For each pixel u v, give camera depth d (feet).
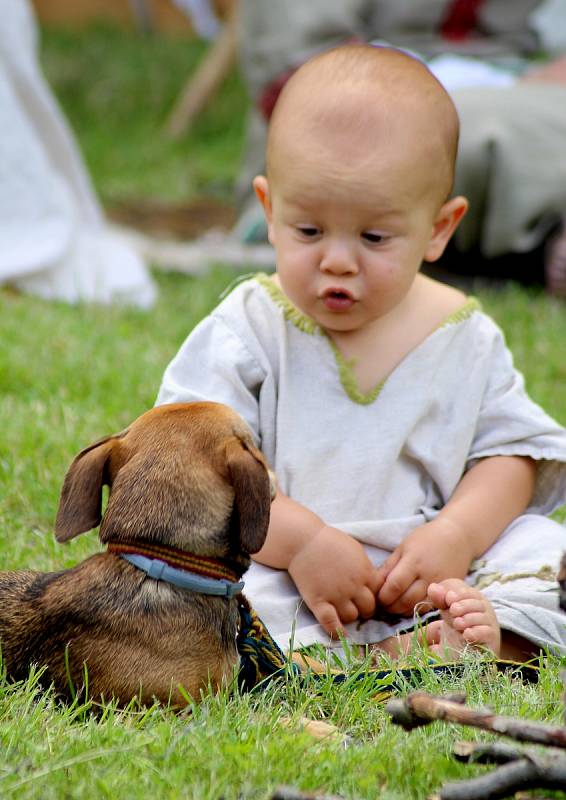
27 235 36.52
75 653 14.47
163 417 15.34
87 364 28.89
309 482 18.58
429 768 12.91
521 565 18.21
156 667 14.33
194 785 12.18
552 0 65.10
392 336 19.16
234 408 18.54
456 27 44.09
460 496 18.95
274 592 17.85
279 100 18.60
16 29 38.47
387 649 17.61
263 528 14.32
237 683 14.94
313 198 17.58
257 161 45.14
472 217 37.42
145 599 14.51
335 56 18.60
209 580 14.71
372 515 18.70
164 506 14.64
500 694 14.96
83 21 89.97
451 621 16.71
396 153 17.61
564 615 17.61
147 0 88.17
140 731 13.47
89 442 23.86
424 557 17.92
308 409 18.74
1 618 15.10
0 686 14.51
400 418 18.85
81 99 76.18
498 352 20.02
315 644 17.20
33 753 12.84
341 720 14.70
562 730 11.47
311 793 11.78
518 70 43.86
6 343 29.91
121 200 59.62
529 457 19.53
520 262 39.68
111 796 12.01
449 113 18.56
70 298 36.73
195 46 83.97
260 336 19.04
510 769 11.65
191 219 55.88
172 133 71.87
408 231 17.95
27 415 25.35
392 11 43.24
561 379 31.30
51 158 40.24
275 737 13.44
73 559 19.24
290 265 18.13
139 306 36.83
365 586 17.65
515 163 36.73
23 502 21.67
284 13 42.24
